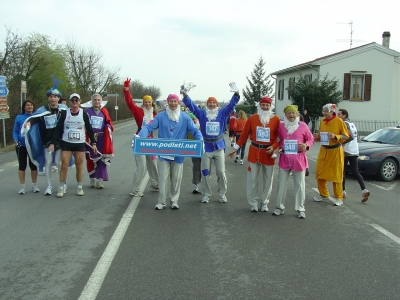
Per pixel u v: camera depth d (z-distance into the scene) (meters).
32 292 3.91
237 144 7.31
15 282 4.14
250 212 7.15
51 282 4.14
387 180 10.89
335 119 7.69
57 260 4.74
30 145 8.16
